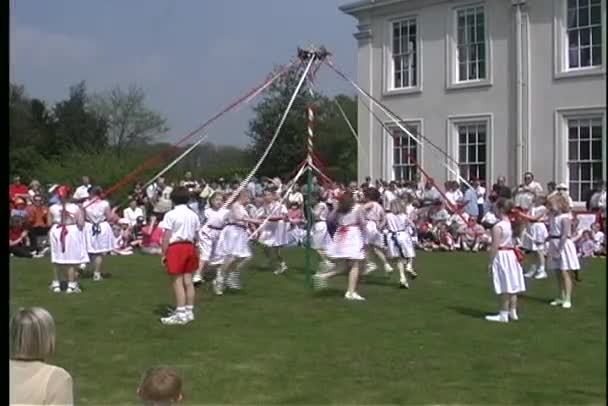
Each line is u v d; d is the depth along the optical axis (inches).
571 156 745.6
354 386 240.4
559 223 396.5
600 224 662.5
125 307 393.4
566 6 746.2
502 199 361.4
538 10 761.6
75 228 449.7
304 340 309.3
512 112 781.9
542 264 517.7
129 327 338.3
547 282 494.3
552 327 336.5
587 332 324.5
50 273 543.2
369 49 904.3
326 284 464.1
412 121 865.5
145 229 733.9
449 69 832.3
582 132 739.4
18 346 115.3
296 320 354.3
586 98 732.7
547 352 287.0
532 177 709.9
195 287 466.0
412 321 350.9
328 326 339.0
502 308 353.4
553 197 401.4
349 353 285.6
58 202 665.0
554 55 751.7
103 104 1225.4
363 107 909.8
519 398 226.4
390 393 232.5
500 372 257.3
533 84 767.1
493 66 795.4
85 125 1214.3
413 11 860.6
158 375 133.6
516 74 775.7
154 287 470.6
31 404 112.6
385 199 662.5
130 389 238.4
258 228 515.2
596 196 680.4
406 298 421.4
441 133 840.9
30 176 1031.6
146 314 372.2
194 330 330.6
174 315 350.9
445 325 341.4
